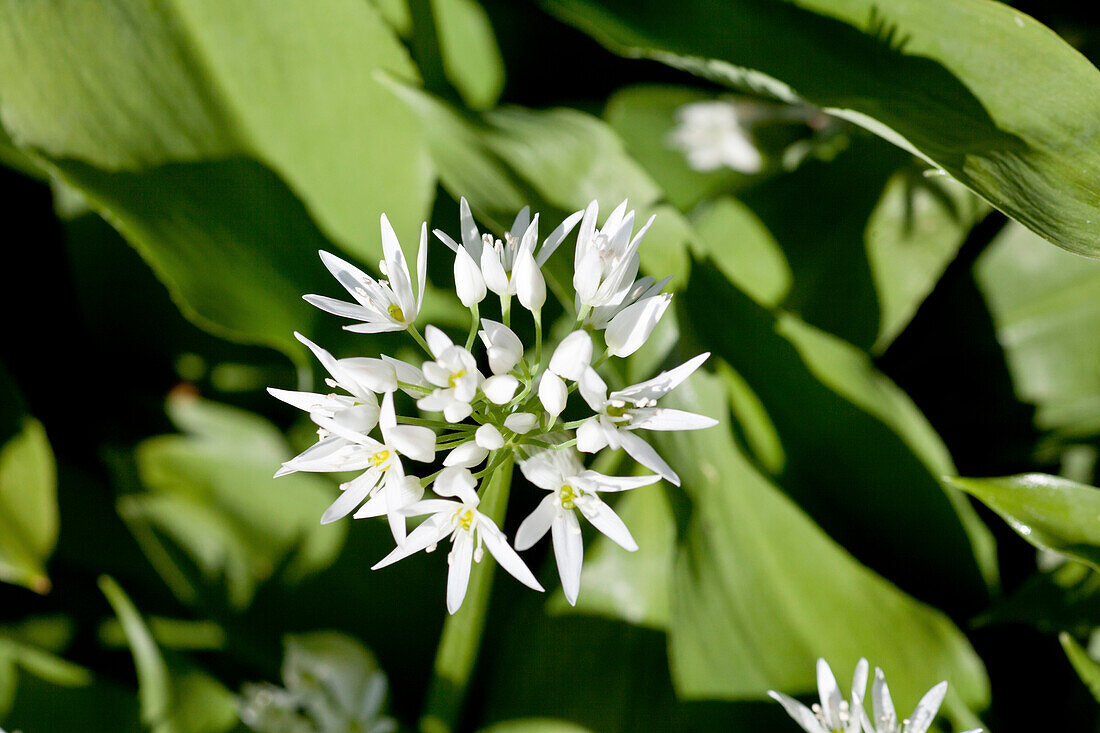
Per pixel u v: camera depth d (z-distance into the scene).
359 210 0.42
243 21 0.41
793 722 0.40
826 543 0.40
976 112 0.39
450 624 0.39
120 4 0.41
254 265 0.42
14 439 0.43
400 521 0.35
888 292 0.43
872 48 0.41
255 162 0.42
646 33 0.43
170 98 0.41
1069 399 0.43
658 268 0.41
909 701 0.40
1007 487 0.38
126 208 0.40
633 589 0.42
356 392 0.35
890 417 0.41
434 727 0.40
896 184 0.43
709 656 0.40
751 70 0.41
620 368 0.40
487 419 0.36
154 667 0.42
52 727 0.42
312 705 0.42
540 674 0.42
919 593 0.41
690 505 0.40
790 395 0.42
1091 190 0.38
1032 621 0.40
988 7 0.39
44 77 0.40
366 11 0.41
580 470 0.35
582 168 0.42
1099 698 0.39
